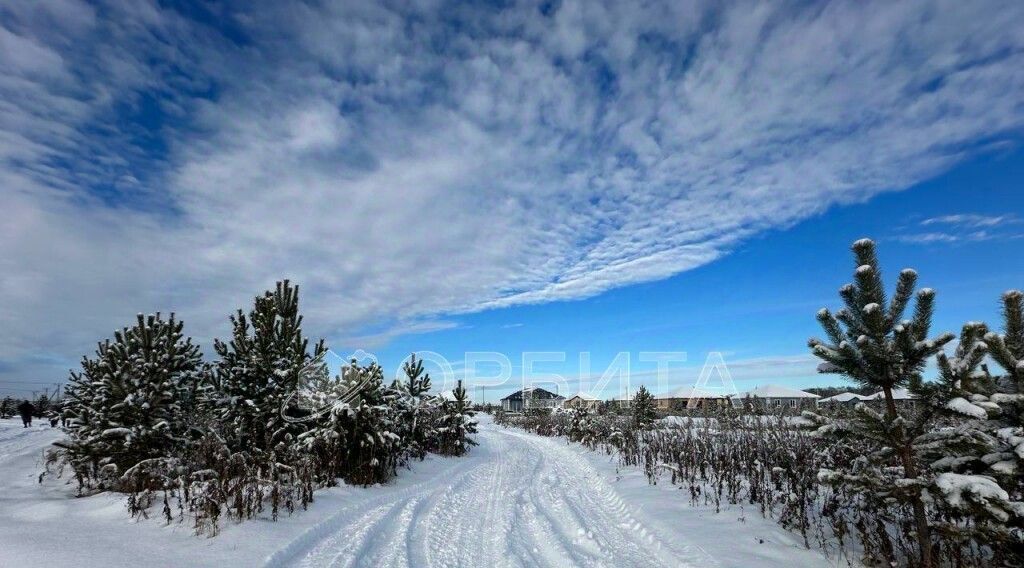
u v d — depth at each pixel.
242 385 10.87
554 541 6.64
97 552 5.47
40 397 37.09
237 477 8.48
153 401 9.89
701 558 5.66
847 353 5.02
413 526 7.49
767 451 11.00
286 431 11.16
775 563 5.42
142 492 8.31
